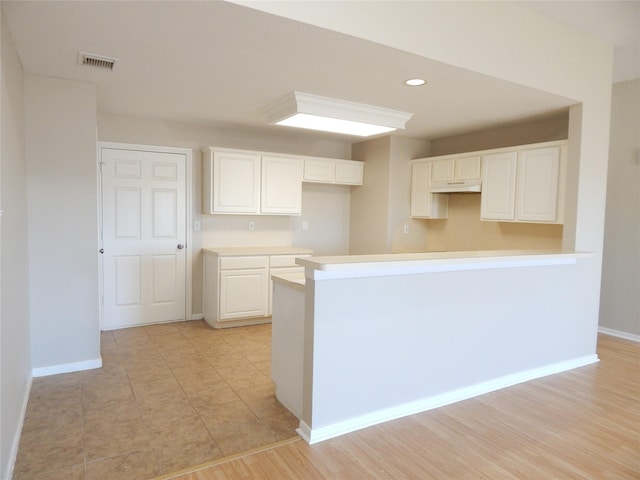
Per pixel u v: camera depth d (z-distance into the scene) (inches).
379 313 102.1
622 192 178.5
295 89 134.7
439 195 212.4
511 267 126.9
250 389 122.3
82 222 130.6
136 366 138.6
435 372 113.3
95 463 85.6
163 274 190.1
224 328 184.5
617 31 137.8
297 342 104.3
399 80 123.4
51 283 127.5
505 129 188.4
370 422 102.2
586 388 126.6
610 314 184.7
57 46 101.0
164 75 122.4
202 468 84.0
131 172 179.6
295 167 204.7
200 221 197.2
